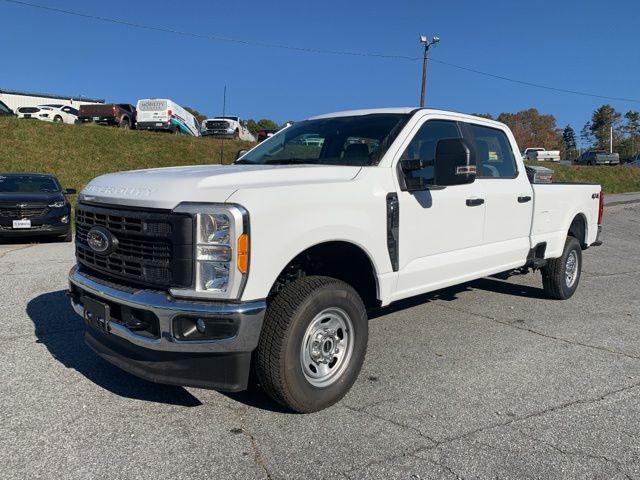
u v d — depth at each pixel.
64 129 24.53
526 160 36.78
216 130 27.92
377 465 3.12
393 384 4.28
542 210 6.27
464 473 3.05
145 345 3.40
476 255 5.24
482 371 4.58
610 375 4.56
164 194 3.43
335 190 3.82
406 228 4.40
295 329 3.50
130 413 3.71
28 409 3.73
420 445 3.35
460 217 4.98
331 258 4.22
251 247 3.27
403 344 5.24
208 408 3.80
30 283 7.46
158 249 3.40
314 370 3.72
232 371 3.37
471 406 3.91
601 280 8.72
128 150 24.56
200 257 3.26
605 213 20.53
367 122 4.86
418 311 6.43
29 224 11.52
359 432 3.49
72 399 3.90
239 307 3.26
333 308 3.75
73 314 5.95
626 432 3.57
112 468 3.05
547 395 4.13
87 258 3.97
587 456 3.26
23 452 3.20
